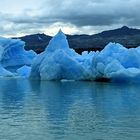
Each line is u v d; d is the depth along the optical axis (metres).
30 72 56.38
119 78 45.94
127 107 23.94
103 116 20.47
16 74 63.19
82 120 19.27
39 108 23.61
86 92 34.62
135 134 16.16
